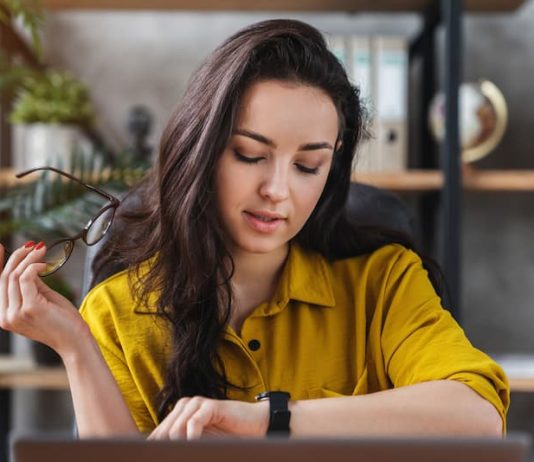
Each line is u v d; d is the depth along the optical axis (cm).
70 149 256
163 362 132
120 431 113
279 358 132
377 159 261
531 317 288
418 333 129
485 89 264
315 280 136
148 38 289
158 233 130
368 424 110
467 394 115
